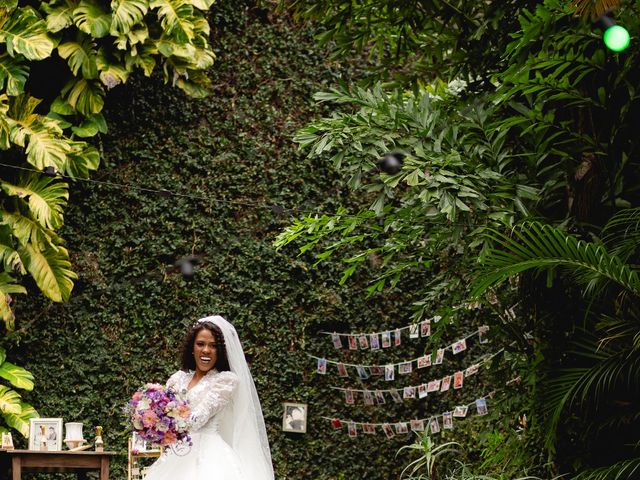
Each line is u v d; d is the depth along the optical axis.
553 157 5.66
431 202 5.33
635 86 5.13
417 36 6.65
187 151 8.85
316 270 8.95
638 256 5.34
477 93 6.48
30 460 6.05
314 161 9.10
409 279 9.09
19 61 7.98
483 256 5.11
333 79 9.30
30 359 8.18
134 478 7.43
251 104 9.09
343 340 8.96
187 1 8.48
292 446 8.67
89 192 8.53
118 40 8.14
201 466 4.97
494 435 6.68
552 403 5.22
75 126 8.41
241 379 5.31
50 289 7.95
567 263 4.71
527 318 5.89
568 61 4.94
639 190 5.43
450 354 8.98
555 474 5.64
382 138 5.62
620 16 4.86
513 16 6.09
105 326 8.41
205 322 5.34
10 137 7.85
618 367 5.06
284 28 9.28
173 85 8.59
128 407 4.91
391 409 8.90
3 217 7.87
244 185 8.93
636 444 5.12
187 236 8.73
